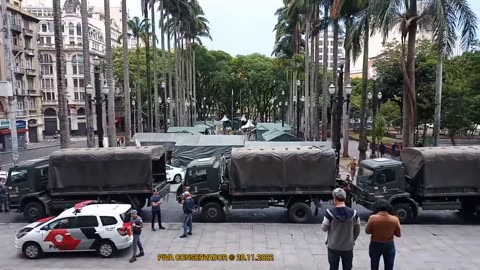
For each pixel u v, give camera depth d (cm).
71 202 1941
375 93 3969
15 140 2877
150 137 3875
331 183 1855
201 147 3309
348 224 729
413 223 1819
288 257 1361
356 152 4719
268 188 1862
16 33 6172
